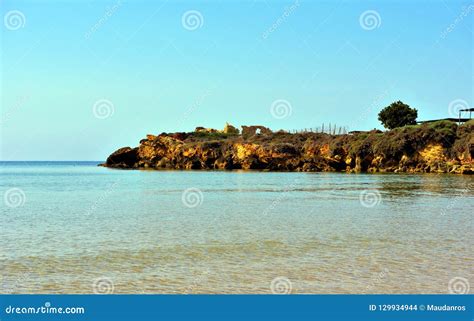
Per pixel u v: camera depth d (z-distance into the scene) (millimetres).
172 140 161500
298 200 48469
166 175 112438
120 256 21062
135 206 44031
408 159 109500
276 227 29797
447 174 99000
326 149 127750
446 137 105375
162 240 25172
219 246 23359
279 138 147750
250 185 73312
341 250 22203
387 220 32781
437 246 23062
